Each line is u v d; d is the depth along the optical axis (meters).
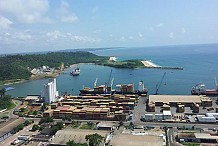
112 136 124.56
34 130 149.38
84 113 172.75
